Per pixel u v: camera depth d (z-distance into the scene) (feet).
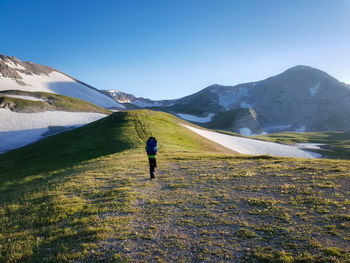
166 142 152.15
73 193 45.93
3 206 41.81
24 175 88.99
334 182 41.11
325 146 411.95
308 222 26.35
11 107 406.00
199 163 74.38
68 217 33.55
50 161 123.03
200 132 296.51
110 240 25.49
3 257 23.68
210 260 20.49
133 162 79.92
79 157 120.26
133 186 48.06
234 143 318.86
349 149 359.46
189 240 24.40
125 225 29.19
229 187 43.37
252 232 25.11
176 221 29.53
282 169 55.31
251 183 44.98
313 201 32.50
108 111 566.77
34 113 414.41
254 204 33.37
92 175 61.16
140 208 34.96
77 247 24.34
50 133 342.64
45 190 49.73
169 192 42.60
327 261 18.80
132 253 22.49
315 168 53.11
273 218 28.30
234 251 21.71
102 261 21.54
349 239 21.94
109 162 82.58
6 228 31.58
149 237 25.45
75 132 224.94
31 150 179.63
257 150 313.32
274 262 19.38
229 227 26.84
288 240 22.82
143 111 282.77
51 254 23.71
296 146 414.00
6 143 292.81
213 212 31.68
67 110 473.67
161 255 21.86
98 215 33.22
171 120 278.05
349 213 27.63
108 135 170.91
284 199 34.53
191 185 46.68
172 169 66.23
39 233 29.01
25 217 34.63
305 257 19.52
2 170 128.06
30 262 22.56
